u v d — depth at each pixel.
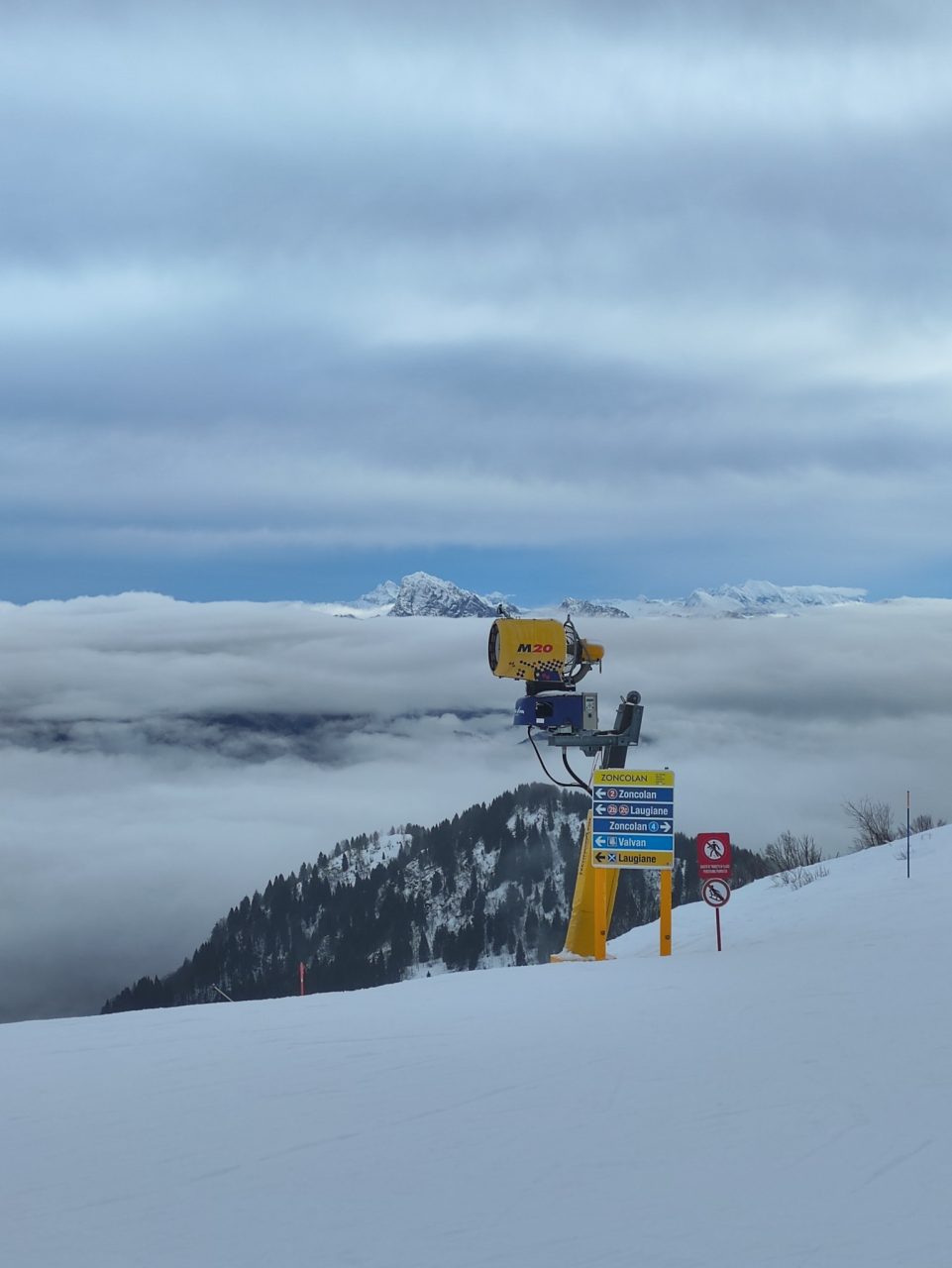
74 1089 7.91
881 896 18.39
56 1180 5.87
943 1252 4.54
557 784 18.08
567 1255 4.66
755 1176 5.50
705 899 14.84
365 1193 5.50
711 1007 10.10
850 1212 5.01
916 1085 7.02
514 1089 7.37
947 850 23.05
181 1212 5.34
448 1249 4.77
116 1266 4.73
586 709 17.91
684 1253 4.62
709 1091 7.10
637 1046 8.55
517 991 11.95
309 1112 6.98
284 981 115.75
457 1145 6.18
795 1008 9.74
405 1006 11.18
